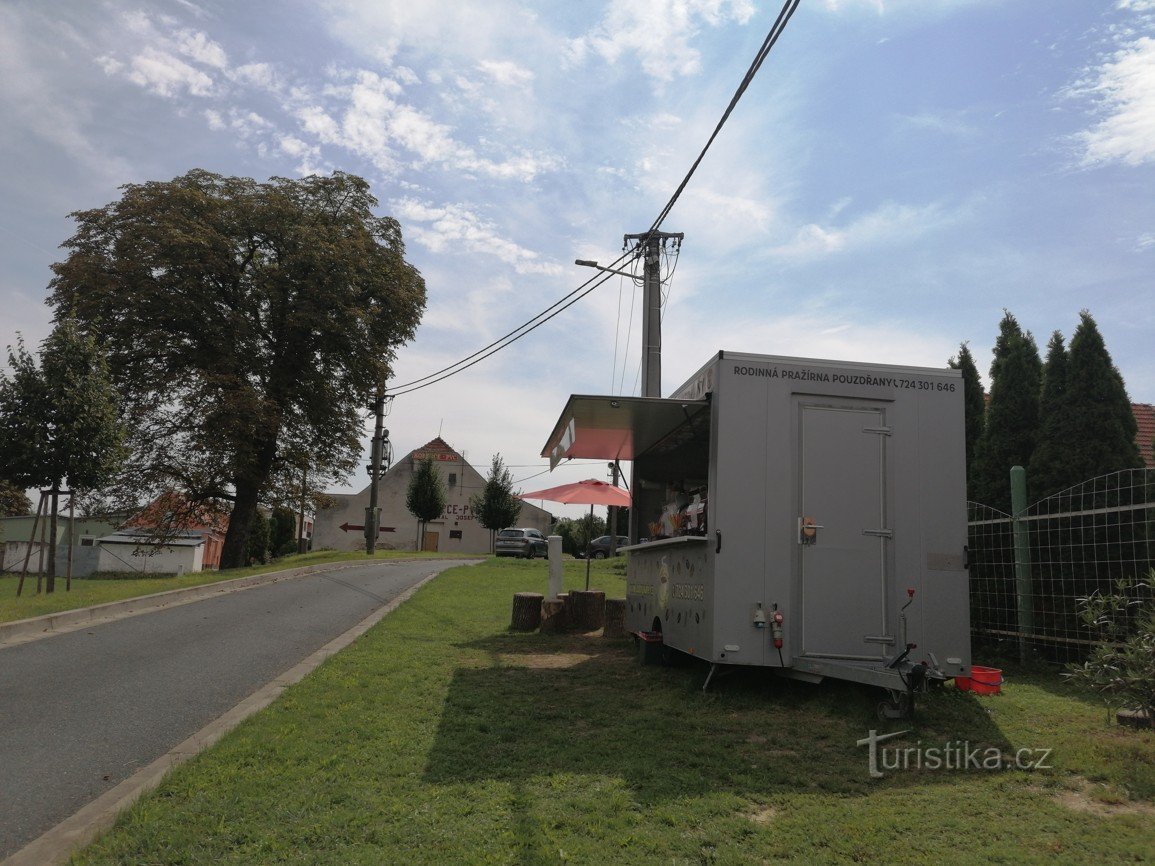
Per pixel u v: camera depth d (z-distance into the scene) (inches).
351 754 226.2
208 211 1069.8
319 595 682.2
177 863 157.6
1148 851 160.9
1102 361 435.5
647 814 183.2
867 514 294.2
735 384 295.9
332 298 1109.7
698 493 346.3
